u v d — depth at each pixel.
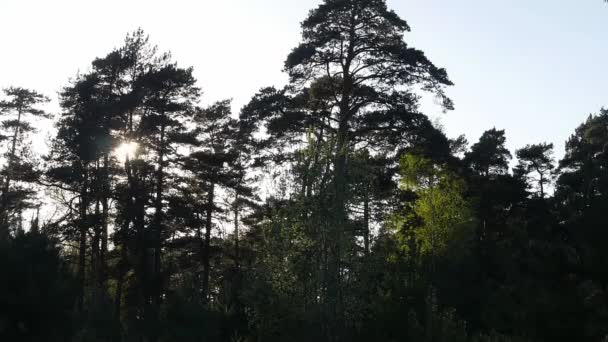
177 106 39.78
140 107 39.19
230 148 48.03
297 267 18.20
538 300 17.38
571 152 66.44
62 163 38.16
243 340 23.02
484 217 53.94
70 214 37.41
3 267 14.78
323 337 17.59
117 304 36.69
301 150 19.75
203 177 42.53
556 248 18.36
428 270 21.70
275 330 18.05
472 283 28.09
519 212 55.25
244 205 49.12
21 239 15.76
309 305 17.98
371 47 30.77
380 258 18.52
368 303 17.80
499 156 64.62
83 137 36.28
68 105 39.88
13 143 50.38
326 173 19.14
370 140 30.72
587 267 17.44
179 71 39.31
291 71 31.69
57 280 15.62
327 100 32.66
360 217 19.45
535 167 65.00
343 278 18.09
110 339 24.78
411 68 29.89
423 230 38.94
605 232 17.59
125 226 36.47
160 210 38.75
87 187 37.91
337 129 29.09
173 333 22.55
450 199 41.19
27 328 14.66
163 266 41.84
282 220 18.80
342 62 31.39
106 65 39.09
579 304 16.91
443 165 33.31
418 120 29.69
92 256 39.94
